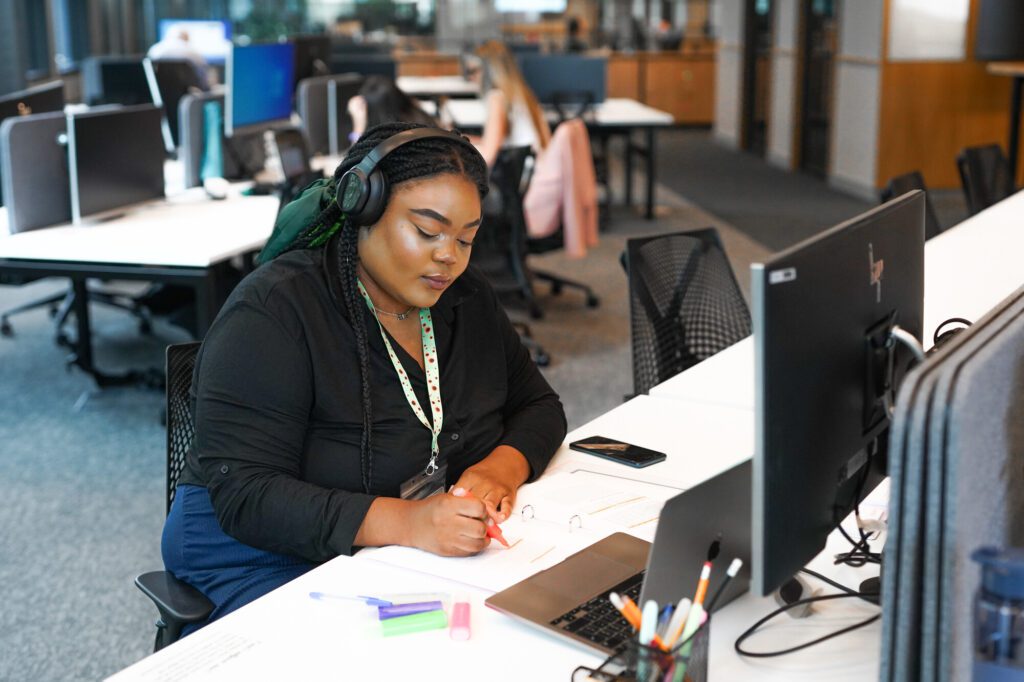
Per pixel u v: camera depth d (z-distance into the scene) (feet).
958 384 3.02
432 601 4.08
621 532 4.65
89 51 35.12
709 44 40.65
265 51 15.85
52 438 11.68
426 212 4.56
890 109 24.79
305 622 4.03
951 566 3.06
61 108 14.62
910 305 4.48
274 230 5.11
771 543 3.57
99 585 8.58
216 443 4.72
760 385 3.43
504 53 16.55
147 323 15.48
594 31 40.47
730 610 4.09
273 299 4.79
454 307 5.29
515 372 5.77
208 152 14.53
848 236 3.86
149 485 10.49
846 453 3.98
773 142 32.22
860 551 4.42
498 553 4.56
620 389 12.89
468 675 3.69
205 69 21.34
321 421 4.92
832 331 3.75
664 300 7.77
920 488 3.07
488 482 5.00
